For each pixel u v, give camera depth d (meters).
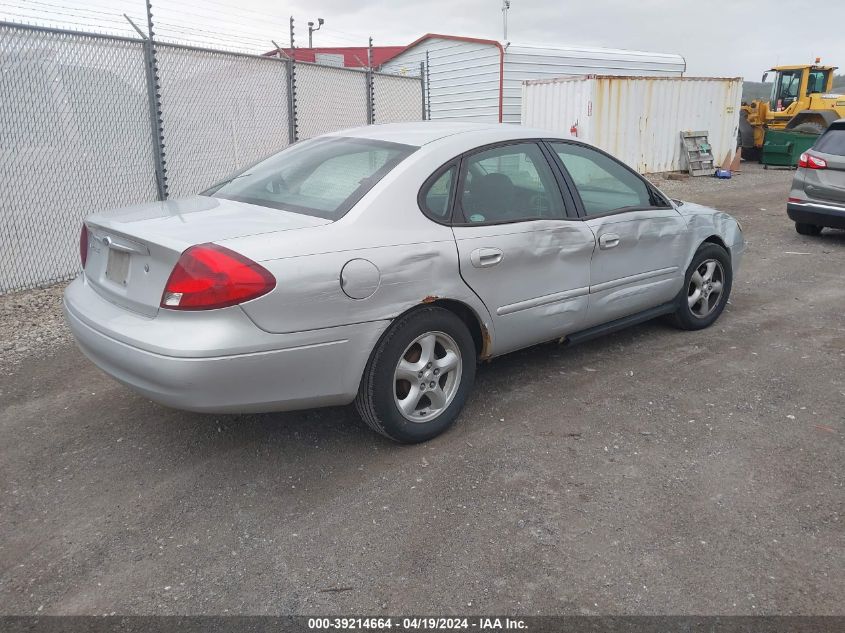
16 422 3.97
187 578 2.68
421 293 3.46
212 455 3.61
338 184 3.62
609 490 3.26
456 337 3.70
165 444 3.72
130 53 7.31
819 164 9.02
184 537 2.94
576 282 4.30
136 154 7.52
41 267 6.77
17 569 2.74
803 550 2.83
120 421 3.99
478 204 3.83
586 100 15.97
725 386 4.44
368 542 2.89
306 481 3.36
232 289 2.91
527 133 4.27
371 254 3.29
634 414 4.05
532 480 3.35
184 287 2.93
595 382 4.51
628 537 2.91
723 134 18.84
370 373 3.41
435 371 3.67
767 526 2.98
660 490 3.26
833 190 8.90
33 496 3.24
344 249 3.21
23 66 6.43
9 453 3.63
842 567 2.72
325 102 10.05
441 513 3.08
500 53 17.62
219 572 2.72
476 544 2.87
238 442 3.74
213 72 8.30
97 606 2.54
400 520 3.04
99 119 7.11
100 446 3.70
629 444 3.70
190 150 8.17
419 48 20.30
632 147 16.98
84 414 4.07
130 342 3.05
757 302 6.39
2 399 4.27
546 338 4.30
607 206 4.57
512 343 4.08
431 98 20.33
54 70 6.68
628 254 4.63
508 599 2.56
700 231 5.23
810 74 21.16
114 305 3.33
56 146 6.76
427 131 4.09
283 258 3.04
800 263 8.08
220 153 8.55
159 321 3.03
